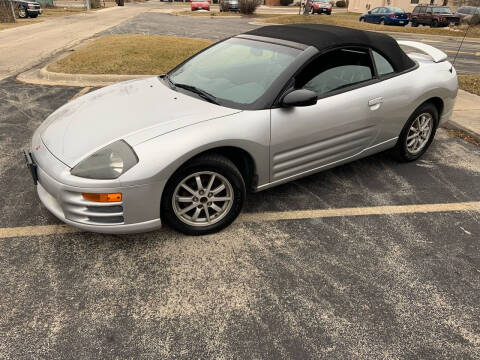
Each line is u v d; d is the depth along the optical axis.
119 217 2.50
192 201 2.72
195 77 3.38
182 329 2.11
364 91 3.33
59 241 2.78
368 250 2.78
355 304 2.30
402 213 3.25
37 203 3.23
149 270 2.53
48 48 11.38
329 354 1.98
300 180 3.75
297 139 3.00
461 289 2.44
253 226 3.02
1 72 8.18
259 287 2.41
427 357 1.98
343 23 21.48
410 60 3.86
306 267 2.59
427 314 2.25
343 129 3.27
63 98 6.24
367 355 1.98
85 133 2.66
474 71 9.76
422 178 3.86
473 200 3.48
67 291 2.34
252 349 2.00
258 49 3.34
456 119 5.42
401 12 23.81
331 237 2.91
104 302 2.27
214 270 2.54
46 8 33.50
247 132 2.71
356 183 3.72
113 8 39.62
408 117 3.78
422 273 2.57
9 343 1.99
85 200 2.41
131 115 2.79
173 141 2.47
